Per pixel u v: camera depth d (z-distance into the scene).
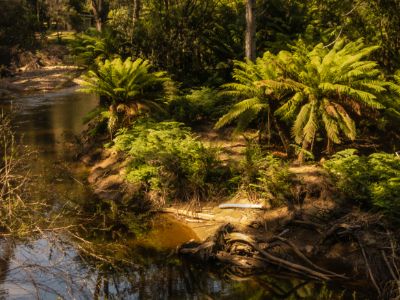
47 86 28.67
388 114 10.91
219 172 10.62
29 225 6.81
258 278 7.80
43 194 10.12
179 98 14.42
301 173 9.91
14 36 36.09
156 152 11.19
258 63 11.34
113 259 7.88
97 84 14.29
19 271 7.41
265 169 10.23
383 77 13.19
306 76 10.16
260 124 11.88
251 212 9.41
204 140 12.53
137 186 11.09
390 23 14.60
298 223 8.81
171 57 17.14
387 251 7.63
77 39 18.73
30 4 47.94
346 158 9.73
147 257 8.50
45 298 6.86
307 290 7.38
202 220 9.74
